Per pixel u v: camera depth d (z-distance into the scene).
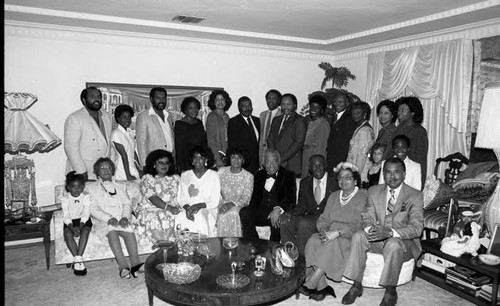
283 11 4.57
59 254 3.85
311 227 3.82
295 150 5.05
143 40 5.73
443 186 4.27
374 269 3.33
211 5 4.36
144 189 4.21
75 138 4.34
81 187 3.94
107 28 5.32
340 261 3.32
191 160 4.25
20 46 5.08
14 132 4.27
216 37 5.87
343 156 4.84
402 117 4.34
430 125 5.49
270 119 5.68
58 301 3.36
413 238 3.34
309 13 4.64
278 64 6.72
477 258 3.24
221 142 5.35
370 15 4.69
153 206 4.26
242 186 4.38
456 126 4.98
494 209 3.39
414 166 3.87
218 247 3.34
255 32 5.76
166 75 5.94
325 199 3.96
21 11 4.51
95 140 4.49
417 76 5.49
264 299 2.57
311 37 6.07
